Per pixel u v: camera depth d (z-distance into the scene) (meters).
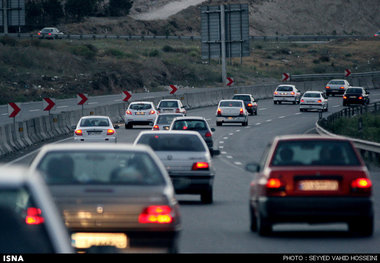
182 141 50.94
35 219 13.27
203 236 35.47
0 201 13.05
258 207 34.59
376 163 80.00
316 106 185.62
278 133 127.56
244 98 174.75
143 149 27.08
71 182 25.30
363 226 34.62
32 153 89.50
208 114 175.75
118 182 25.30
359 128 109.94
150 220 24.33
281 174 33.81
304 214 33.41
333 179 33.69
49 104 118.25
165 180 25.83
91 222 24.38
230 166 79.00
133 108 137.50
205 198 49.62
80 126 100.44
